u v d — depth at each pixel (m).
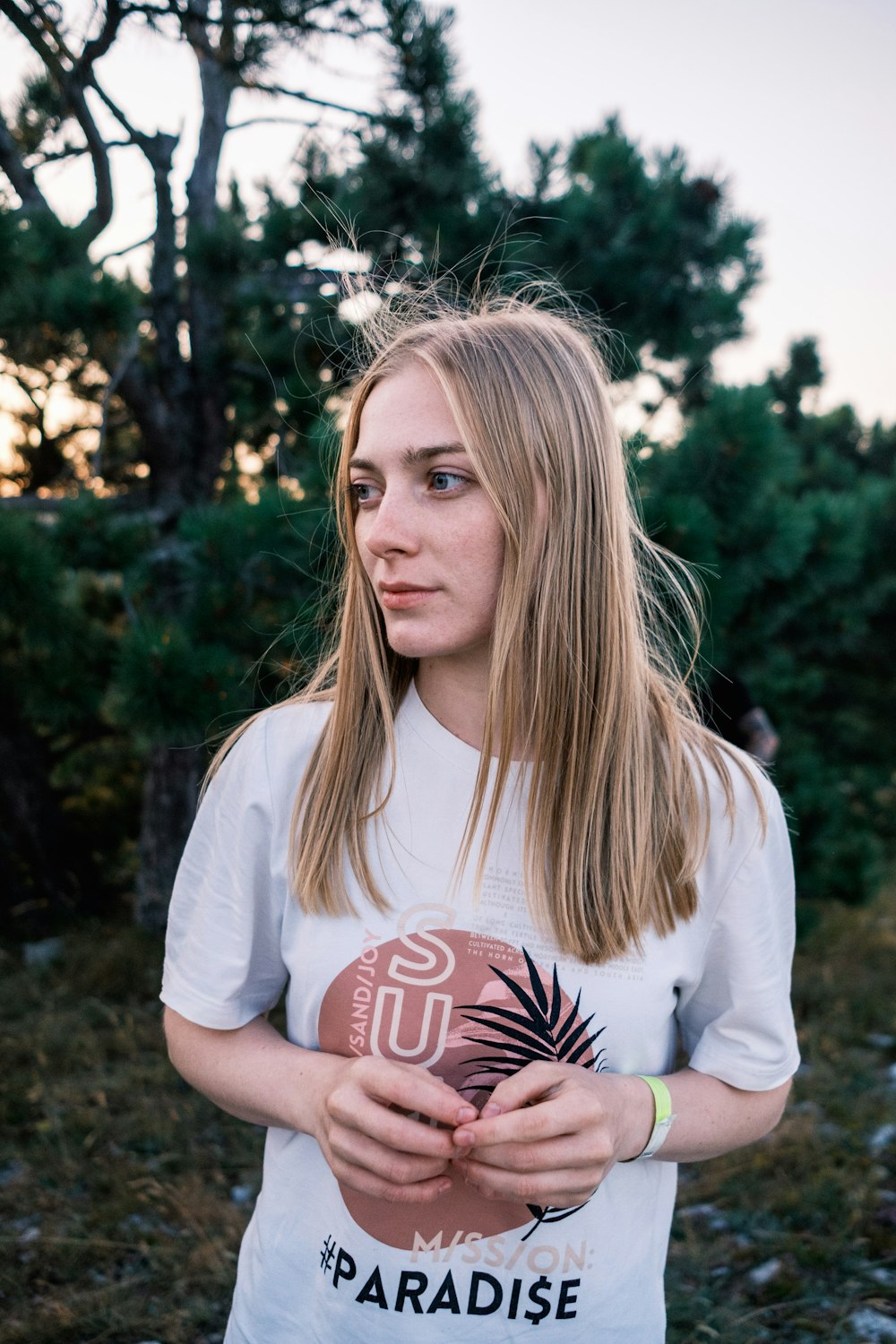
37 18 3.83
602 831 0.90
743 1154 2.90
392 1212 0.88
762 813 0.94
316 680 1.09
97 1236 2.47
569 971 0.88
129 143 4.41
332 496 1.37
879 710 6.84
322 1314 0.91
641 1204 0.92
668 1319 2.15
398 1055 0.87
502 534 0.85
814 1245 2.46
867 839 4.83
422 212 4.16
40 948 4.78
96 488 4.32
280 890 0.95
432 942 0.89
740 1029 0.94
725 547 3.38
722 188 4.69
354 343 1.13
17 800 5.27
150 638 2.98
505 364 0.86
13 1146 2.90
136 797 5.71
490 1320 0.87
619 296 4.41
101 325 3.36
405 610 0.85
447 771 0.92
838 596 4.74
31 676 3.31
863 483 6.47
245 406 5.15
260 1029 0.97
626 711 0.91
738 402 3.37
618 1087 0.84
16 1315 2.16
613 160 4.41
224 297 4.45
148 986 4.25
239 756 0.99
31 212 3.62
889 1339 2.11
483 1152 0.77
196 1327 2.16
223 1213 2.57
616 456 0.93
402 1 4.31
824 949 4.92
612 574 0.90
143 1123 3.04
